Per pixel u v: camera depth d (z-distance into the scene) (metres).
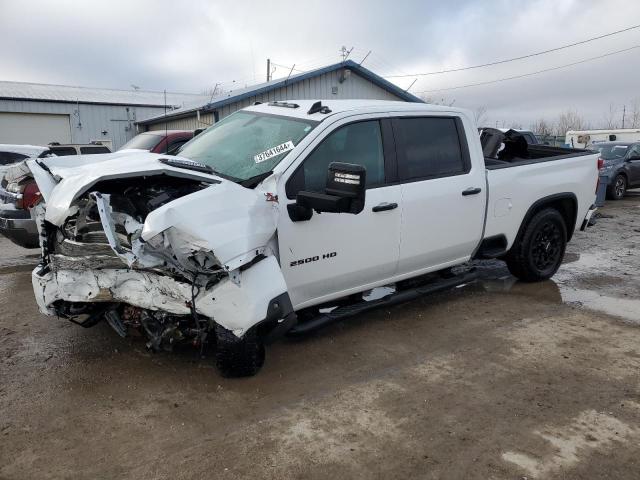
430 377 3.86
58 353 4.16
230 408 3.39
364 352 4.27
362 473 2.79
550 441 3.08
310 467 2.83
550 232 6.01
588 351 4.32
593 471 2.82
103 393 3.56
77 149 12.49
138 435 3.10
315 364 4.04
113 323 3.80
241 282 3.27
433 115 4.87
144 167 3.31
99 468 2.81
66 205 3.21
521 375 3.90
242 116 4.85
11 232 6.03
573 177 6.06
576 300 5.62
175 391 3.59
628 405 3.49
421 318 5.05
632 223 10.92
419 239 4.67
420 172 4.67
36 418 3.26
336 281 4.18
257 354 3.72
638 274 6.67
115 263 3.44
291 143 3.99
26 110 23.38
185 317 3.51
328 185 3.42
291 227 3.79
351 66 20.62
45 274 3.75
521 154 7.33
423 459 2.91
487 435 3.14
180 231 3.03
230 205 3.22
